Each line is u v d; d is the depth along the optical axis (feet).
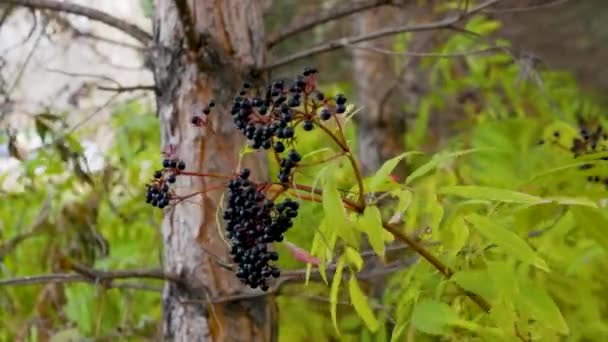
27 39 8.58
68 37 9.42
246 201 5.54
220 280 7.71
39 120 8.91
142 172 10.62
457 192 5.91
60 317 10.28
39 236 10.60
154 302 11.02
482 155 10.93
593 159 6.62
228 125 7.67
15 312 10.59
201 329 7.75
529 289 5.80
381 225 5.49
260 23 8.16
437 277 6.53
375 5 8.84
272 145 5.42
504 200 5.75
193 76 7.72
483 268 6.55
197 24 7.75
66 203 10.05
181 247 7.78
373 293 9.62
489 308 6.42
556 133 9.62
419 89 15.14
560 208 7.50
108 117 10.88
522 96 13.84
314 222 6.21
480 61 12.78
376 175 5.75
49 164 9.29
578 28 25.22
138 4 12.51
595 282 7.69
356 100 15.14
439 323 5.83
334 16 8.70
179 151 7.72
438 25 8.82
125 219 11.10
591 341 7.33
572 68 25.57
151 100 12.00
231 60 7.80
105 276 7.63
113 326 10.19
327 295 9.96
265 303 7.98
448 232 6.16
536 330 6.23
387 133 14.43
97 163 9.97
